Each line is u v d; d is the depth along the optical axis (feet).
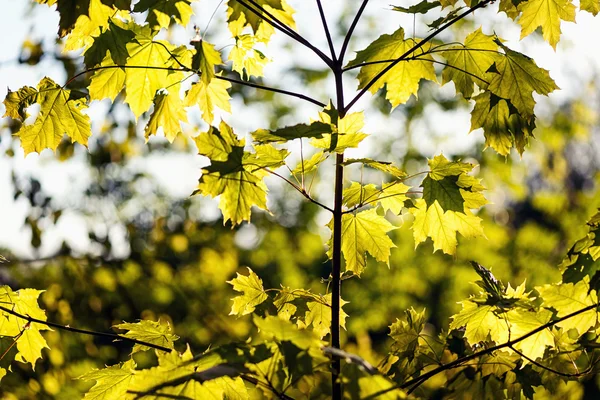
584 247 7.72
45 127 8.63
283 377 5.79
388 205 8.55
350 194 8.51
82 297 22.62
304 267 43.01
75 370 22.27
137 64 8.37
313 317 8.37
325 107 6.89
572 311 7.89
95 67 7.98
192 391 6.08
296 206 42.34
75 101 8.61
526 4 8.43
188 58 8.40
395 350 8.65
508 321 8.16
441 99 30.07
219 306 26.27
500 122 8.73
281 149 6.91
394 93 9.21
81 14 7.02
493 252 36.58
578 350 8.16
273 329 5.41
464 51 8.57
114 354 24.20
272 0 7.86
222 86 8.59
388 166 7.34
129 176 23.76
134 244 24.13
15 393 19.76
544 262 35.50
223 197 6.88
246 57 9.13
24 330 8.27
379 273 39.88
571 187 37.81
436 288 40.06
